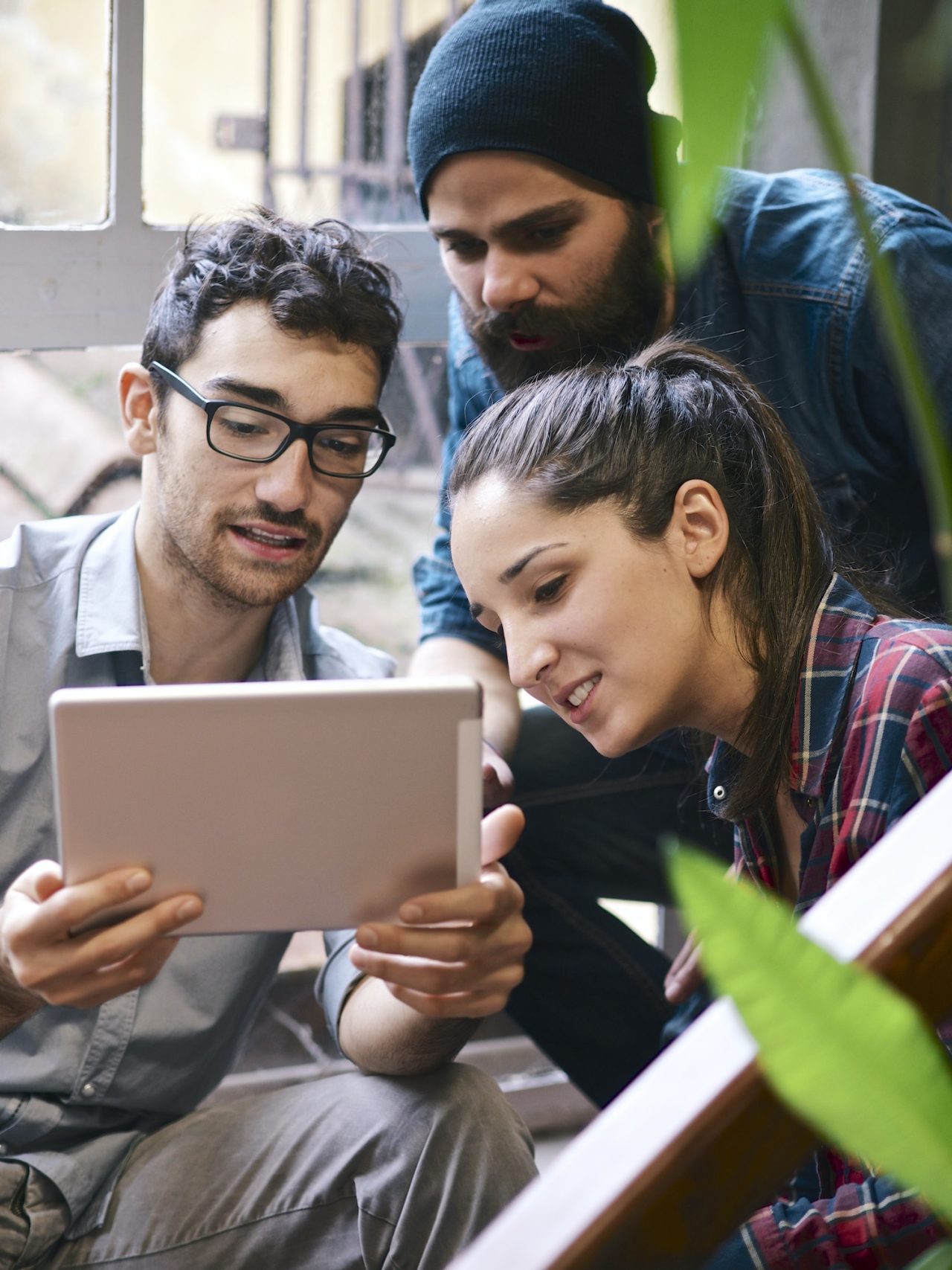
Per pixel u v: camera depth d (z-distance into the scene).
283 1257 1.19
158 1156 1.22
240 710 0.92
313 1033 1.83
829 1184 1.00
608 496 1.06
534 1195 0.39
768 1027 0.32
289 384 1.21
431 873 1.00
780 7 0.26
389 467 1.81
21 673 1.29
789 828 1.15
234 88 1.64
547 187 1.32
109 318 1.60
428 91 1.36
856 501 1.47
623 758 1.58
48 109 1.54
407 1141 1.16
